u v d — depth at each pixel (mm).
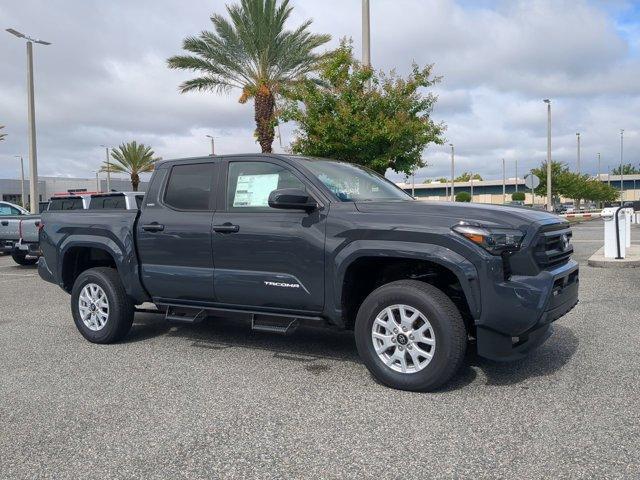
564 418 3824
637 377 4625
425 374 4340
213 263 5383
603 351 5398
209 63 21156
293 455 3381
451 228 4305
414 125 14898
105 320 6117
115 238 6004
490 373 4820
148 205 5926
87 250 6660
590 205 95250
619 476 3039
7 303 9055
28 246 14578
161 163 6000
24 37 23641
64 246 6438
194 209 5609
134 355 5652
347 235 4676
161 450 3482
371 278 5078
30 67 24078
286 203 4730
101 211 6289
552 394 4285
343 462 3277
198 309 5625
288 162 5238
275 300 5070
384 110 15219
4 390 4641
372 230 4562
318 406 4160
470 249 4219
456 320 4289
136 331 6730
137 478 3145
